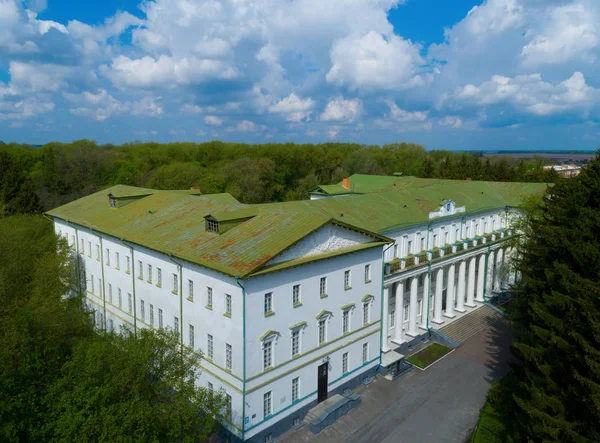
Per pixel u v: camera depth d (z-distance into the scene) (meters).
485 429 35.34
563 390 28.14
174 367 27.28
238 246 34.00
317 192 81.56
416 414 37.84
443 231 56.88
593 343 26.75
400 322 48.62
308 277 34.81
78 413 21.86
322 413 36.03
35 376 27.08
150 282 40.66
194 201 46.75
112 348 25.73
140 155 146.38
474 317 58.66
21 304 38.66
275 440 33.62
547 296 31.06
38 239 55.88
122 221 47.97
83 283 54.06
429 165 128.88
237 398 31.64
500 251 66.44
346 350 39.62
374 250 41.56
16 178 88.12
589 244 30.11
